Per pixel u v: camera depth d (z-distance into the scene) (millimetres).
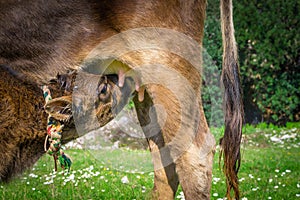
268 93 10836
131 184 5523
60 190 5320
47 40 3963
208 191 4055
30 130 3889
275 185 5578
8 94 3846
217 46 10234
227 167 4129
